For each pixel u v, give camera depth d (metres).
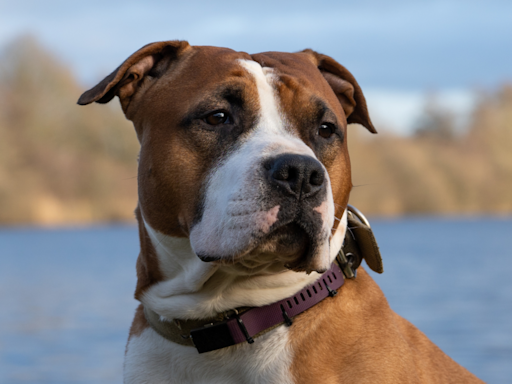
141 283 4.23
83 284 19.94
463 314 13.00
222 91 3.87
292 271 3.88
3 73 58.88
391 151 62.03
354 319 3.95
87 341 11.22
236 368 3.87
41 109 58.44
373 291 4.21
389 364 3.82
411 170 61.81
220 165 3.75
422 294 15.97
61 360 9.85
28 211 53.22
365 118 4.86
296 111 3.97
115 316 13.74
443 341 10.59
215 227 3.61
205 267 3.82
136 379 4.05
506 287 17.14
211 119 3.86
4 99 58.50
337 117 4.18
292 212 3.48
